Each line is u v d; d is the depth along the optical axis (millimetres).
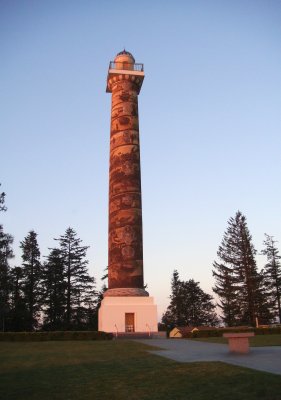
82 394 10234
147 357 17312
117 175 39312
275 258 68062
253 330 36625
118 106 42344
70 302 66125
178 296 85938
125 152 40000
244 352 17922
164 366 14125
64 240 69500
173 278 89500
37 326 64562
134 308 35562
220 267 67250
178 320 84375
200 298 85625
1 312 54812
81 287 67250
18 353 20938
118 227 37562
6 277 54250
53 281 66312
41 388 11062
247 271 64875
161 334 34750
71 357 18531
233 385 10305
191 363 14406
